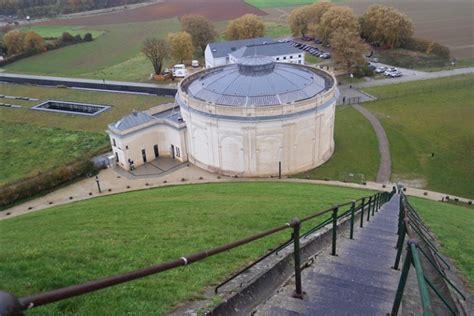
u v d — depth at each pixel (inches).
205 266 592.1
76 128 3100.4
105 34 6683.1
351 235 717.9
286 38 5807.1
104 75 4539.9
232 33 5182.1
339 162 2364.7
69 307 421.1
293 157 2225.6
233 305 418.9
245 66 2347.4
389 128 2775.6
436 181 2107.5
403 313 390.0
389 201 1425.9
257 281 469.4
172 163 2463.1
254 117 2087.8
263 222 957.2
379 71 4094.5
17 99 3922.2
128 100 3730.3
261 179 2165.4
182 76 4249.5
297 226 401.1
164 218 1043.3
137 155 2432.3
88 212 1317.7
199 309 399.2
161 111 2878.9
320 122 2239.2
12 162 2559.1
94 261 617.3
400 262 553.3
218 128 2162.9
